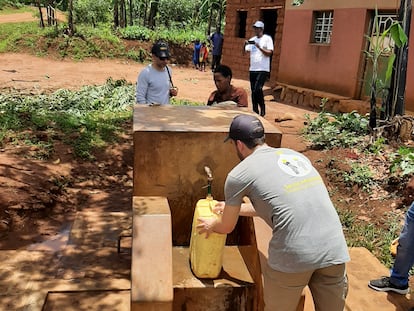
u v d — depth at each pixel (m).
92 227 5.02
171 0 31.92
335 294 2.79
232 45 20.28
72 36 24.19
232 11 20.14
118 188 6.39
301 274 2.67
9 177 5.75
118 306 3.67
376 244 5.11
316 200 2.68
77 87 15.03
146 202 3.33
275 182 2.66
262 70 10.32
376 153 7.25
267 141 3.48
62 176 6.28
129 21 33.31
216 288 3.08
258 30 10.17
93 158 7.00
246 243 3.52
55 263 4.27
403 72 7.80
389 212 5.76
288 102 13.80
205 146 3.42
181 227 3.59
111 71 20.81
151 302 2.77
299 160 2.81
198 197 3.53
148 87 5.55
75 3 30.94
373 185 6.35
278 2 17.19
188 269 3.25
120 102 11.12
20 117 8.23
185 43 26.45
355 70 11.35
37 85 15.10
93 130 8.12
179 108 4.16
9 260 4.25
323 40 12.70
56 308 3.61
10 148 6.73
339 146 7.84
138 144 3.35
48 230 5.04
